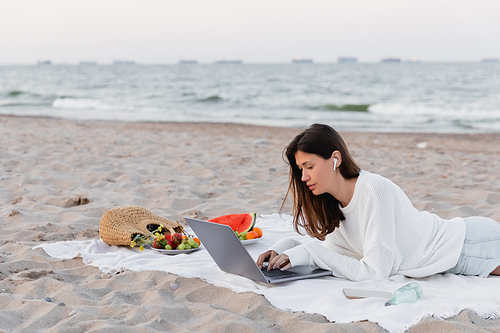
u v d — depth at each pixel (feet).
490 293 8.97
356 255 10.75
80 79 154.61
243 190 21.21
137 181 22.58
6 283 10.32
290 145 9.83
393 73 198.59
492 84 118.42
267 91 102.47
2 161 25.79
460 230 10.18
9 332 7.95
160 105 75.66
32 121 50.93
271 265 10.22
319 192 9.74
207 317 8.32
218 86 118.32
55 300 9.39
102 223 13.69
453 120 57.57
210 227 10.02
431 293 9.24
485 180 24.21
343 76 172.55
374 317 8.05
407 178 24.54
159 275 10.50
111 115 61.93
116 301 9.22
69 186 21.22
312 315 8.37
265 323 8.27
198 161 28.35
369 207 9.70
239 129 47.14
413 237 10.04
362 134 44.83
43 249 12.67
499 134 45.50
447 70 235.40
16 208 17.12
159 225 14.15
